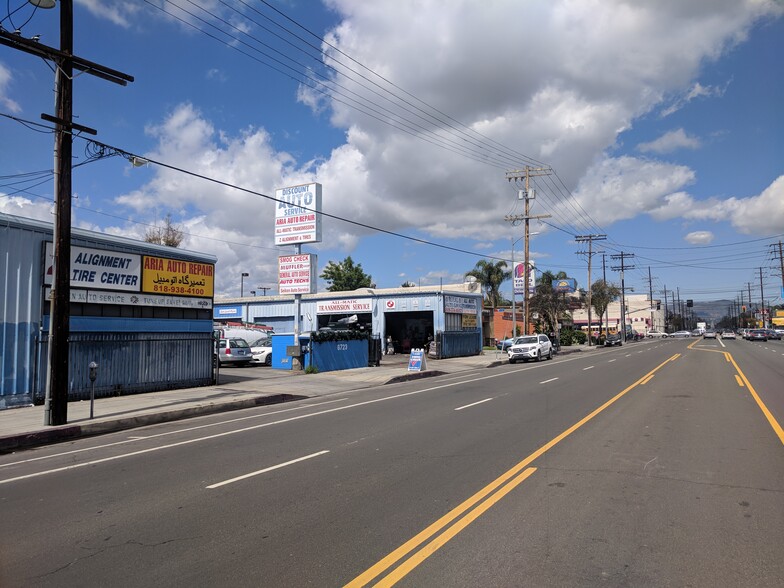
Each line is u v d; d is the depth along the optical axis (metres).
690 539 4.87
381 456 8.34
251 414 14.19
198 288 20.23
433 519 5.48
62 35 12.29
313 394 18.58
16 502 6.57
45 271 15.57
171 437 10.98
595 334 101.69
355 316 43.66
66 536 5.30
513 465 7.54
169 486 7.04
